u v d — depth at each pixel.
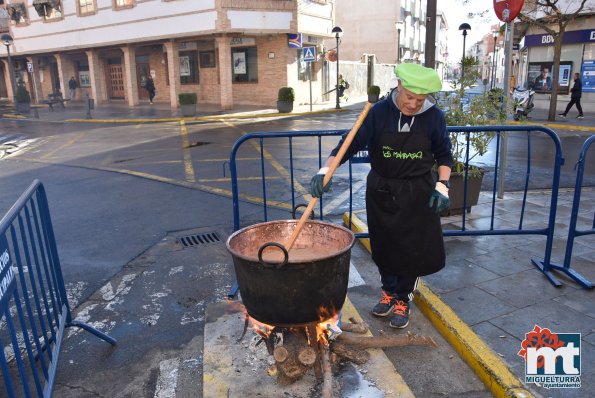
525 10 17.08
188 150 11.26
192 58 24.92
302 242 2.96
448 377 2.70
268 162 9.46
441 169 2.85
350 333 3.00
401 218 2.85
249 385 2.58
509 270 3.95
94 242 5.14
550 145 11.04
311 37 24.33
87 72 30.33
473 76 5.38
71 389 2.73
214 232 5.35
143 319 3.48
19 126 18.59
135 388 2.72
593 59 18.98
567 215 5.41
